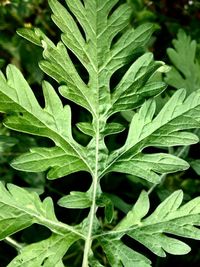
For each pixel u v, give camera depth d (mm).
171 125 394
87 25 396
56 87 651
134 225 393
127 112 552
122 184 647
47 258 370
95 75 396
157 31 742
